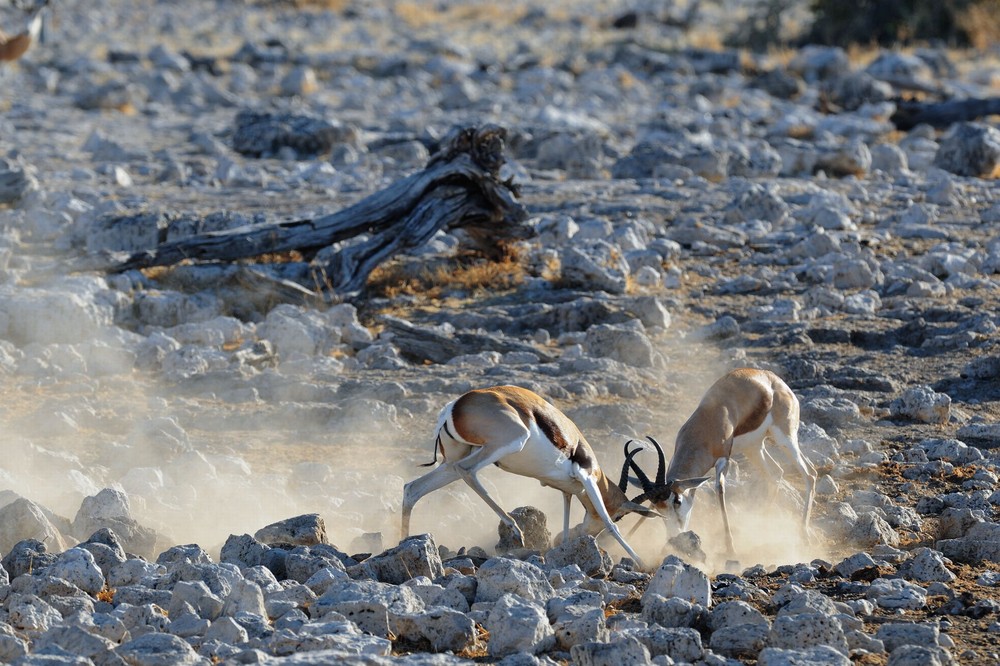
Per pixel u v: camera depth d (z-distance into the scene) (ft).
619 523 115.96
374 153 374.22
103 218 230.48
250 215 238.48
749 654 76.54
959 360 167.32
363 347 180.96
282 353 178.09
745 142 372.38
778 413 111.75
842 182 324.19
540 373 164.04
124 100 480.23
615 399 152.66
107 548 93.35
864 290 206.59
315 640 73.36
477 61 604.90
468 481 100.89
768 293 207.41
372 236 211.41
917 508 113.91
